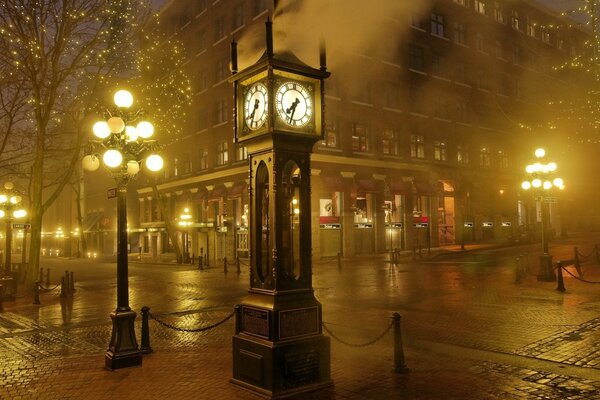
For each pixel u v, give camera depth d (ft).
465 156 154.10
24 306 55.26
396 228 136.77
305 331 22.38
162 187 164.45
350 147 125.29
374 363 27.35
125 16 69.05
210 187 139.44
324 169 120.57
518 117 163.32
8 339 37.35
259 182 24.39
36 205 70.44
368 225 131.34
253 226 23.88
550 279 60.75
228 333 37.11
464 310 44.14
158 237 170.40
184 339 35.22
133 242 192.75
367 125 130.82
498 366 26.43
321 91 24.11
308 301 22.76
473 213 157.89
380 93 133.08
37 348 33.86
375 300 52.47
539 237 144.46
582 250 108.88
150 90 104.78
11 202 72.95
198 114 147.54
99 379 25.58
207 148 142.00
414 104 141.79
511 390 22.50
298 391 21.67
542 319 38.65
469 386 23.13
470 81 153.99
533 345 30.73
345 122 125.18
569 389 22.54
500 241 155.53
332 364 27.20
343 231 124.67
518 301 47.70
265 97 22.97
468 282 65.05
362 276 78.64
